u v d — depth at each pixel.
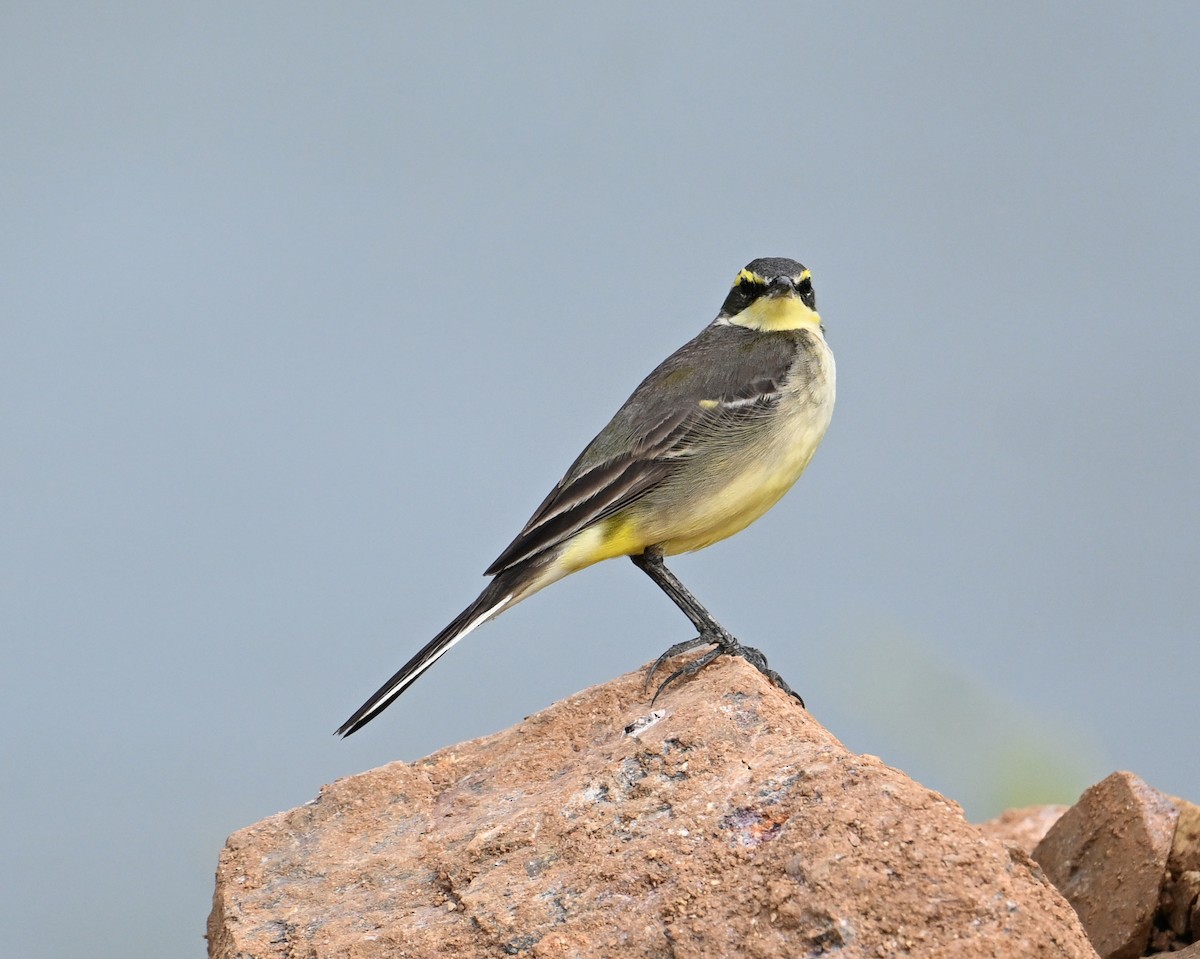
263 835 12.37
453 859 11.26
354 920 11.19
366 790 12.62
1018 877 9.90
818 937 9.73
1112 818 12.77
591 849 10.87
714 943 9.93
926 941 9.58
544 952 10.23
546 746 12.87
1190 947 11.96
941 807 10.14
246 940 11.23
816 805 10.38
